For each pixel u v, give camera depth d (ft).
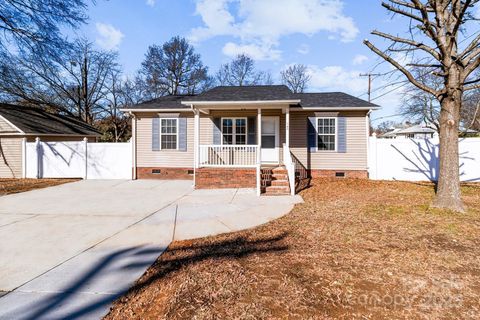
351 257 12.62
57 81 85.40
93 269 12.12
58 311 8.93
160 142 45.37
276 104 35.73
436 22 21.06
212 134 44.04
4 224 19.57
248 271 11.44
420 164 40.24
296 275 10.96
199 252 13.98
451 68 20.66
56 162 45.57
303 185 36.47
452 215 19.56
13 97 76.07
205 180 35.83
